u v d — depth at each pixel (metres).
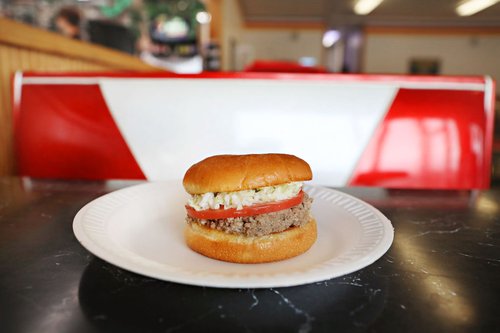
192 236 0.23
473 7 2.64
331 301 0.16
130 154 0.50
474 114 0.46
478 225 0.27
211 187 0.21
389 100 0.46
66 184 0.38
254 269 0.20
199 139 0.48
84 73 0.49
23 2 1.16
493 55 3.30
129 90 0.48
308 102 0.47
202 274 0.16
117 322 0.14
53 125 0.50
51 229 0.25
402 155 0.47
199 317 0.15
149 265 0.17
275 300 0.16
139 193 0.31
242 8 2.84
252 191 0.22
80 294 0.16
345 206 0.29
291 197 0.23
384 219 0.24
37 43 0.57
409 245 0.23
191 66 1.84
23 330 0.14
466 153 0.46
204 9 1.72
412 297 0.17
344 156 0.48
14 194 0.34
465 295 0.17
